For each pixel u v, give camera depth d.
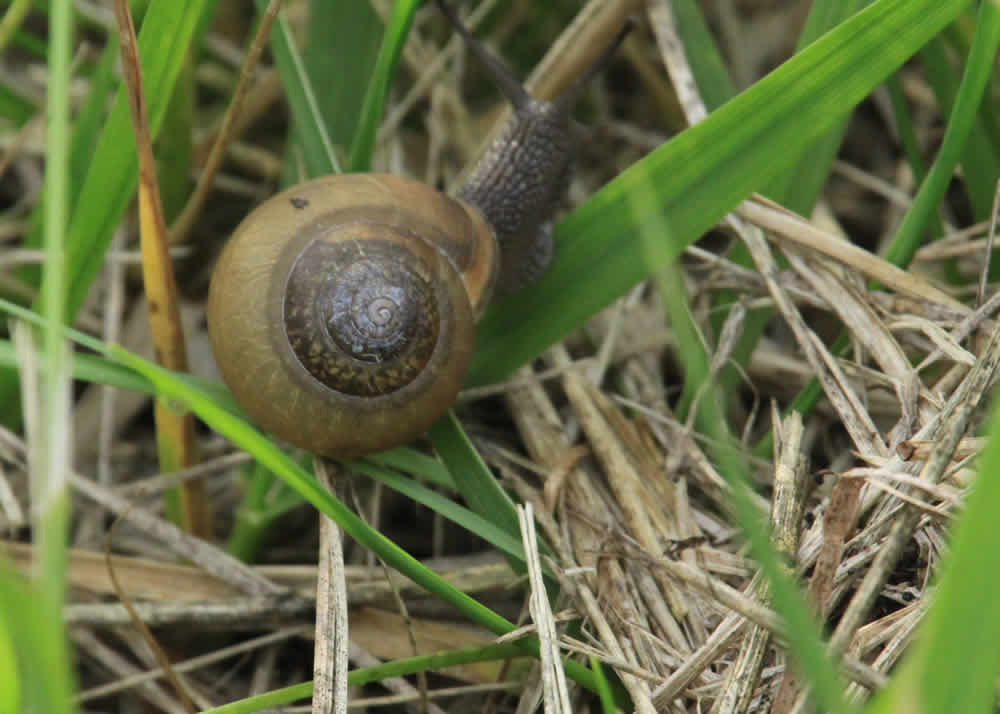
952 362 0.31
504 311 0.32
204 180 0.32
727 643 0.29
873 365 0.32
